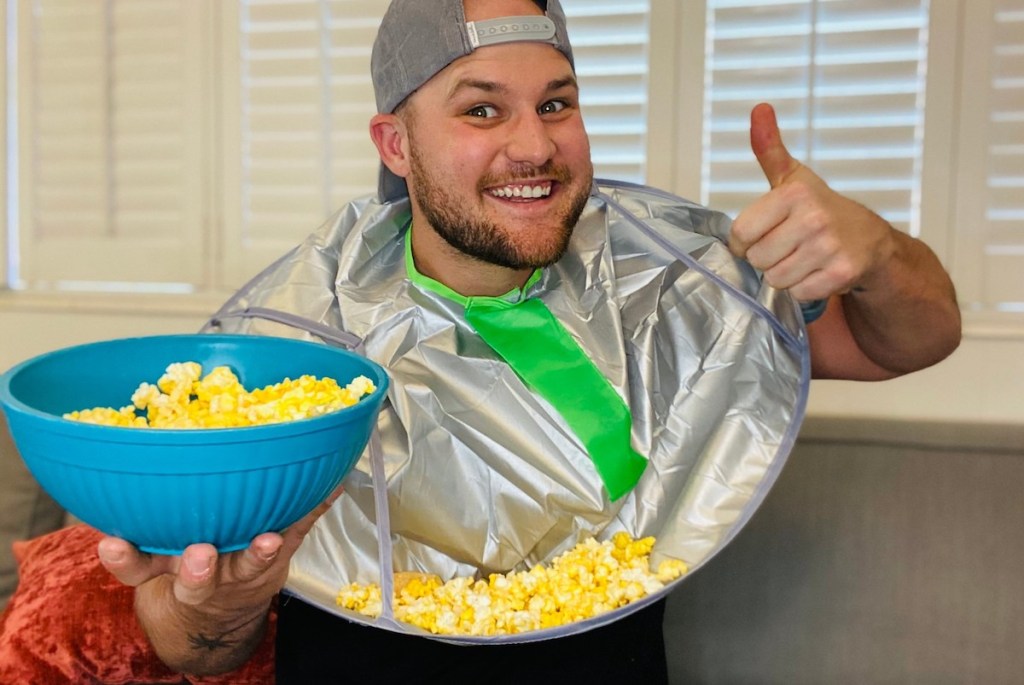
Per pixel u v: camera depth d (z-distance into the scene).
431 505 0.97
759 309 0.97
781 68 1.48
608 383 0.99
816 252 0.82
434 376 1.00
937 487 1.28
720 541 0.89
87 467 0.59
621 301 1.04
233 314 1.02
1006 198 1.44
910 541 1.26
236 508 0.61
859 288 0.95
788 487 1.31
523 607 0.90
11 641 1.12
